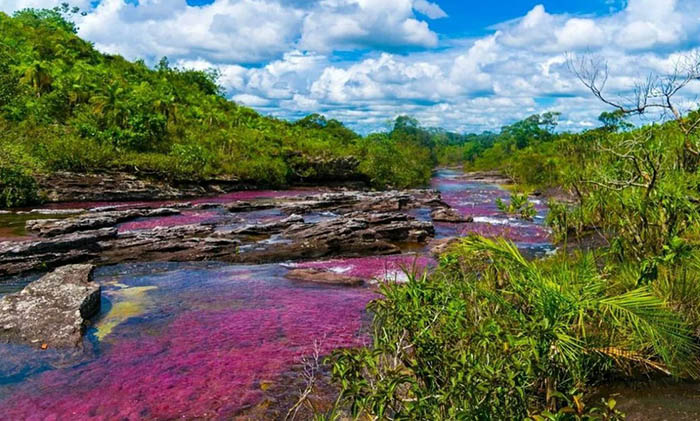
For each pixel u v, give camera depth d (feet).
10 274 45.09
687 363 18.15
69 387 23.45
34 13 285.23
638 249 26.84
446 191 171.53
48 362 25.94
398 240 66.33
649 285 21.24
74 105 165.58
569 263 27.12
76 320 30.14
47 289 34.58
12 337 28.12
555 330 14.93
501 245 18.63
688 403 16.38
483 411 12.90
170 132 174.40
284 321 32.96
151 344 28.84
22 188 98.78
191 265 51.03
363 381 14.40
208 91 305.32
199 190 138.92
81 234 54.49
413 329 17.44
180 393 22.81
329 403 21.44
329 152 194.90
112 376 24.59
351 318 33.60
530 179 141.69
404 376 14.21
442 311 17.76
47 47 220.43
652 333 15.85
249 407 21.40
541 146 200.75
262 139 200.54
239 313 34.76
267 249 56.54
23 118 138.31
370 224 70.18
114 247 53.62
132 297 38.60
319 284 43.11
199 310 35.40
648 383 18.02
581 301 16.06
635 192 29.89
